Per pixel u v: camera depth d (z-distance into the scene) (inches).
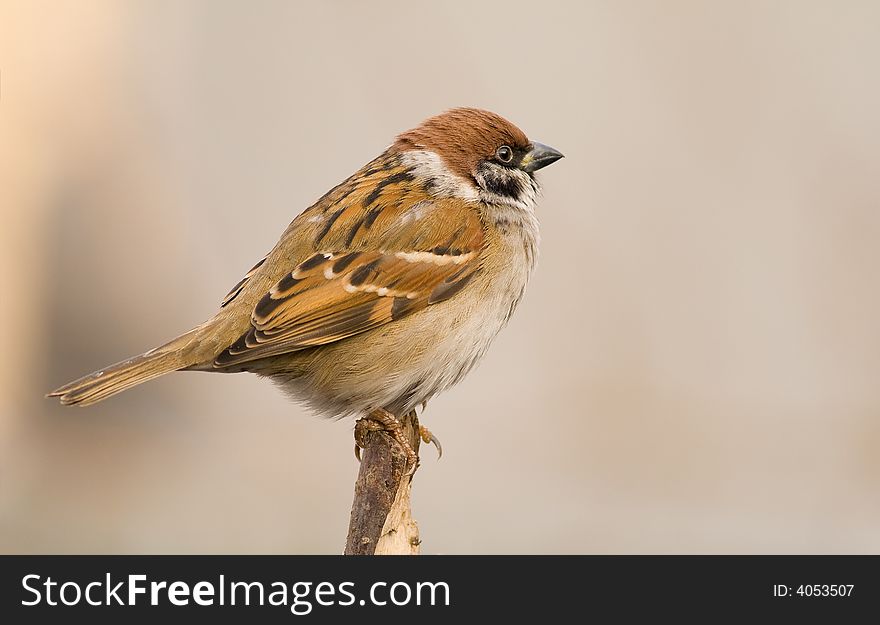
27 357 591.5
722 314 551.5
